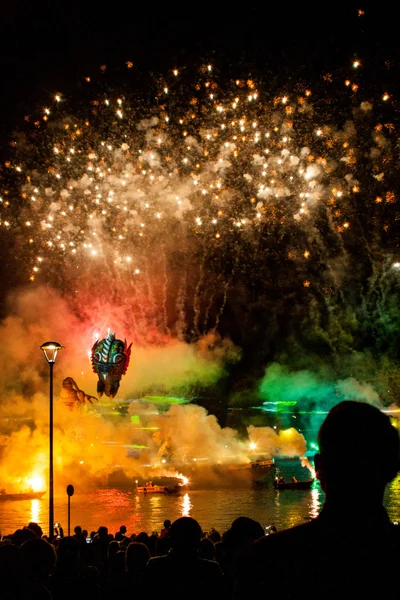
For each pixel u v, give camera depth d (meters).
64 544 5.89
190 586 4.45
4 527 29.41
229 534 5.36
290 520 30.92
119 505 35.12
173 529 4.59
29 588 4.50
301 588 2.33
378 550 2.35
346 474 2.43
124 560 6.20
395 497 32.53
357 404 2.55
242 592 2.43
